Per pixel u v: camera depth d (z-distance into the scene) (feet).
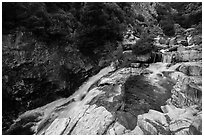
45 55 25.99
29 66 23.49
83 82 31.09
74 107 23.25
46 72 25.44
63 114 22.08
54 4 31.07
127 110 19.16
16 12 23.04
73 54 31.09
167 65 32.68
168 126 15.30
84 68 31.96
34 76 23.76
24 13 23.85
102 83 27.58
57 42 28.91
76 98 26.58
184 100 18.74
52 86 26.05
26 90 22.84
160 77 27.86
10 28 22.79
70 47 30.91
